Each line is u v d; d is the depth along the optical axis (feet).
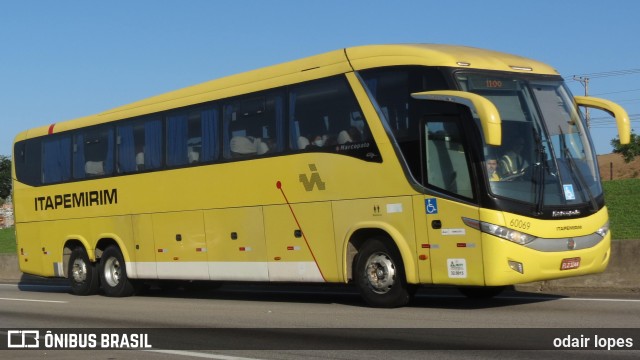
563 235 41.70
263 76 52.11
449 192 41.96
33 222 71.72
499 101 42.83
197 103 56.49
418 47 44.60
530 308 43.52
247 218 52.54
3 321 48.39
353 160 46.32
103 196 64.64
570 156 43.55
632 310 41.50
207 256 55.52
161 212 59.21
